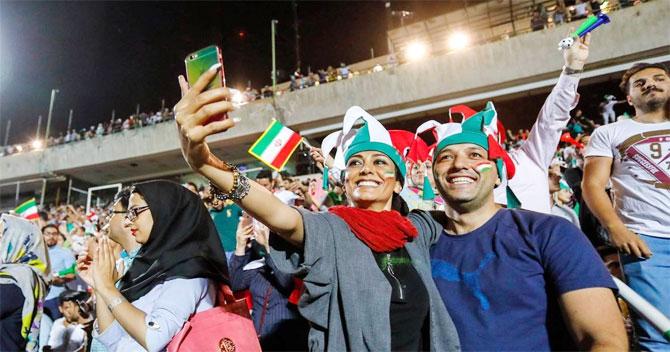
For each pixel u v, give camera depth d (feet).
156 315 5.62
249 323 6.39
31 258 9.87
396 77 57.62
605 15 7.84
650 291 7.31
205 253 6.47
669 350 6.82
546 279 4.90
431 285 5.20
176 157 75.51
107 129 81.92
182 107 4.24
